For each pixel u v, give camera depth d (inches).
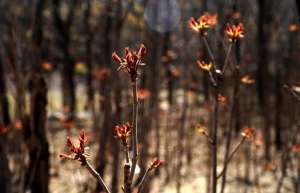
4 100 308.7
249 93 332.8
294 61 265.4
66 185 251.6
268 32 324.2
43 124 183.2
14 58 169.8
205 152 311.9
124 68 58.1
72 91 486.0
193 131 320.2
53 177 267.3
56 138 335.6
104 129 191.6
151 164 64.7
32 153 182.9
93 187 203.2
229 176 277.6
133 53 58.2
